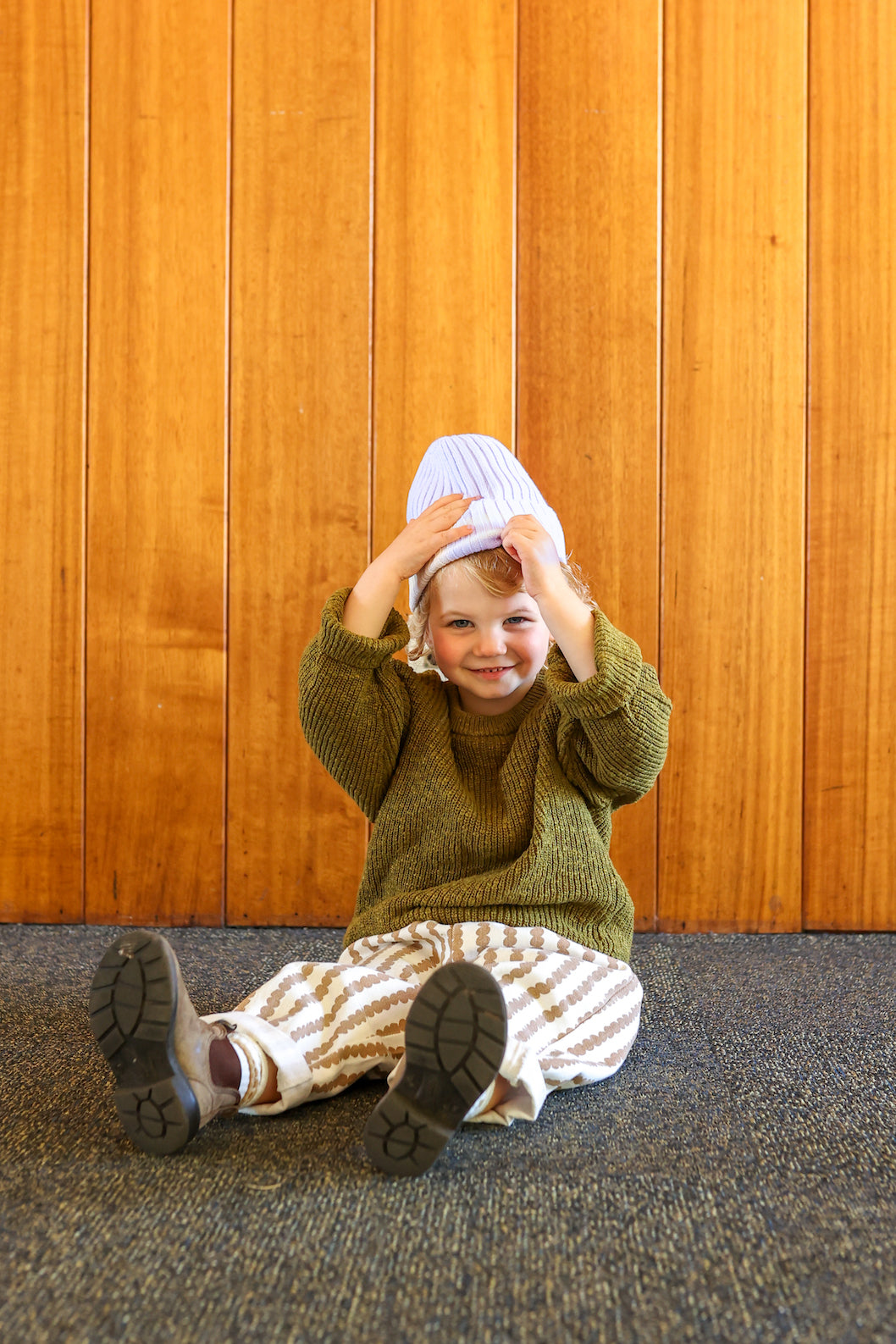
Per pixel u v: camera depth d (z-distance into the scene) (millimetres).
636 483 1443
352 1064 848
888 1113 833
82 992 1158
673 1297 569
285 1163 730
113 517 1458
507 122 1439
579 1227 642
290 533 1449
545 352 1440
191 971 1238
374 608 969
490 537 978
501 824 945
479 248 1438
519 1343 527
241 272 1447
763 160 1441
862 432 1448
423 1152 697
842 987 1194
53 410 1459
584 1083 861
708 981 1220
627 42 1438
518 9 1437
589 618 925
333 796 1449
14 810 1465
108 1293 565
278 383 1447
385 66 1438
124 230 1451
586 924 945
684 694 1449
